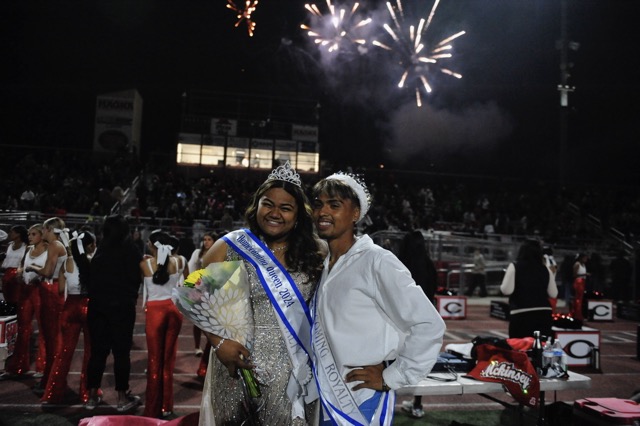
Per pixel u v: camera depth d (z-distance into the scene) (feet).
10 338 19.72
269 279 7.84
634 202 83.10
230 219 45.78
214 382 7.96
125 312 15.42
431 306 7.30
